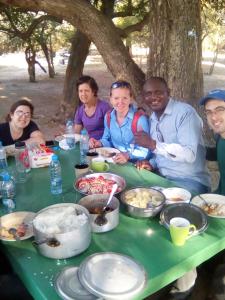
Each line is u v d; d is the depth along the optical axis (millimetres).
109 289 1350
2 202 2203
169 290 1983
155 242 1705
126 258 1527
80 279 1392
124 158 2863
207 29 14852
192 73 4645
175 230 1643
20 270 1558
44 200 2184
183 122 2729
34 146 2910
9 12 9055
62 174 2615
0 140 3371
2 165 2734
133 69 5020
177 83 4625
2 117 9273
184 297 1975
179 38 4492
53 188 2301
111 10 8297
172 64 4590
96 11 4914
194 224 1834
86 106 3947
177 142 2812
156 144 2711
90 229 1659
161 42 4609
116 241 1718
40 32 14789
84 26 4973
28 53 16328
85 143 3188
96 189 2215
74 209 1781
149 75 4828
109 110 3588
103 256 1535
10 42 16859
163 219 1854
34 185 2410
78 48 8570
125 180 2486
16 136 3422
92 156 2855
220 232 1777
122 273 1438
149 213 1879
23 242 1731
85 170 2545
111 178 2391
